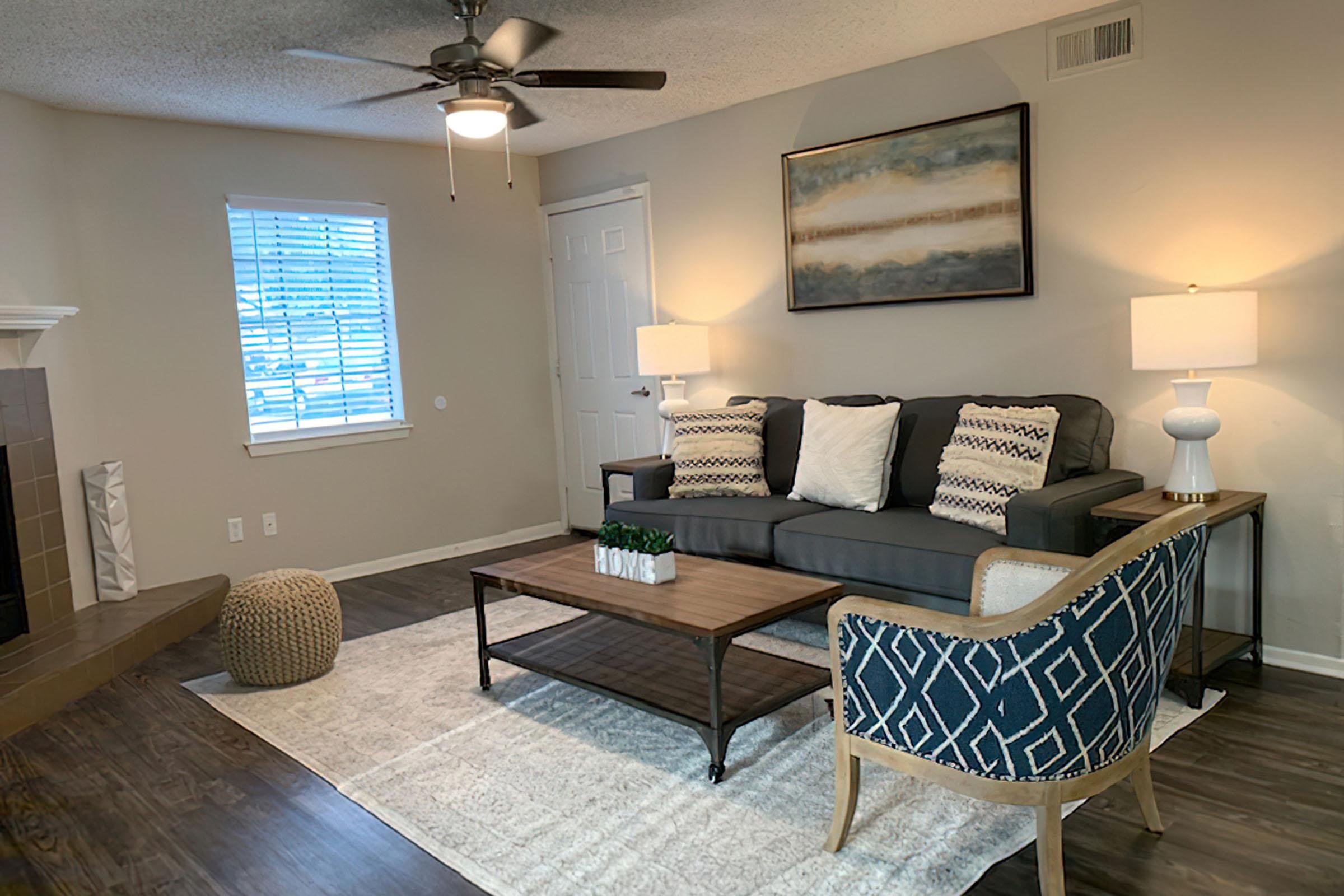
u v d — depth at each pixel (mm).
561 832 2320
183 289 4562
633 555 2998
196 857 2289
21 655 3533
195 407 4625
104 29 3158
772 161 4668
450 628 4082
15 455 3754
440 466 5531
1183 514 1887
